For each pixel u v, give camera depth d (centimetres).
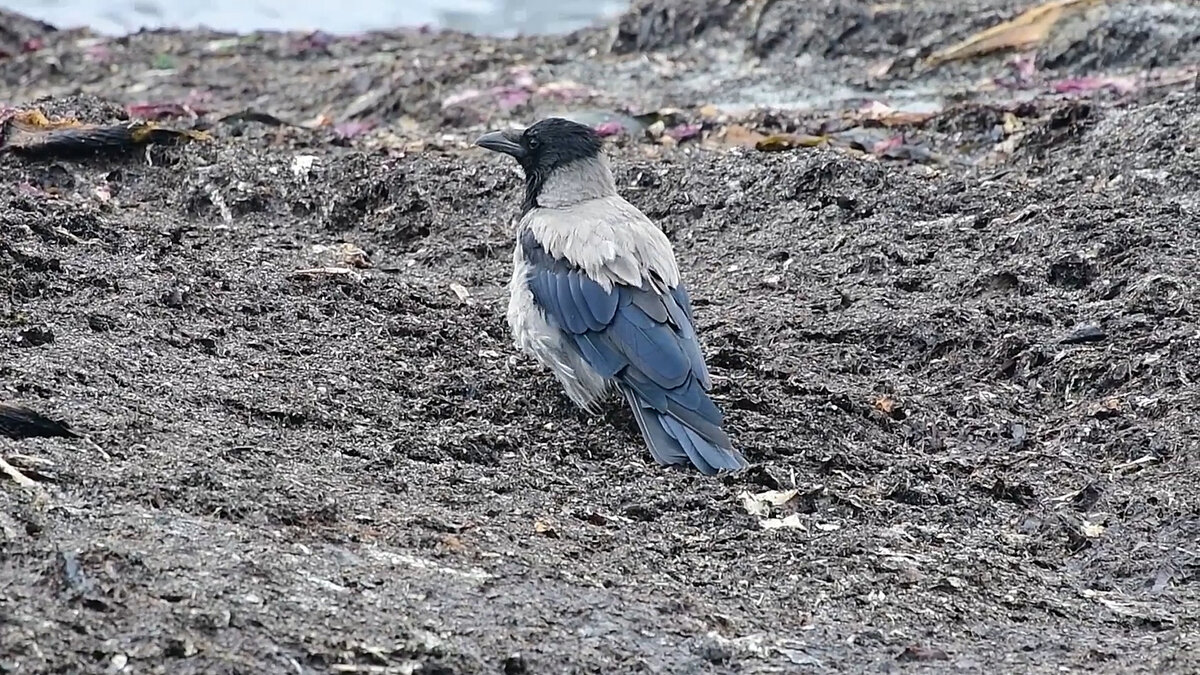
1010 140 1822
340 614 723
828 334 1284
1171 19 2306
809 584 865
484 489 937
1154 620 859
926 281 1401
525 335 1102
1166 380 1172
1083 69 2281
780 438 1059
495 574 796
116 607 686
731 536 917
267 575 744
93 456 850
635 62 2497
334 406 1022
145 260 1270
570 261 1074
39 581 695
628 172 1677
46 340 1040
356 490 887
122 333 1086
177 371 1035
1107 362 1202
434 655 702
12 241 1236
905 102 2212
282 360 1099
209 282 1232
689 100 2259
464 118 2180
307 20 3444
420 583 771
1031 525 982
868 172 1620
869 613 837
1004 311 1302
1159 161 1642
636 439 1052
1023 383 1216
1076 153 1730
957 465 1061
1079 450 1102
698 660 748
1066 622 853
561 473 985
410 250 1509
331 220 1569
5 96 2558
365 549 802
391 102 2278
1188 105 1734
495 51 2658
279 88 2500
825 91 2305
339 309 1227
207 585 720
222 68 2681
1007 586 891
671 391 1022
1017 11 2475
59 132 1634
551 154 1186
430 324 1221
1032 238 1441
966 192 1581
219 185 1587
